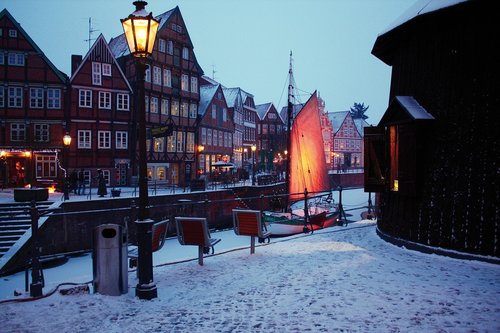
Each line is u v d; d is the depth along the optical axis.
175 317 5.41
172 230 25.91
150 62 38.06
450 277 7.25
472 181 8.70
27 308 5.62
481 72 8.66
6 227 19.03
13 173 32.59
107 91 35.22
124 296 6.32
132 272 8.07
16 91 32.09
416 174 9.62
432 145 9.55
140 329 4.99
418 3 10.46
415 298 5.99
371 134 11.17
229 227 31.06
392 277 7.27
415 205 9.94
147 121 37.78
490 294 6.17
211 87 50.31
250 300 6.10
